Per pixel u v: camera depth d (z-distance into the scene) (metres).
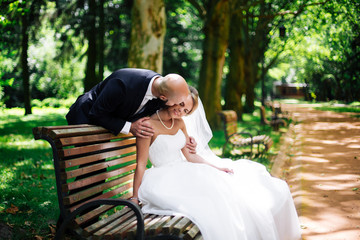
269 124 14.70
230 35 21.38
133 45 11.05
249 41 24.84
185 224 2.79
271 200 3.50
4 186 5.55
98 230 2.87
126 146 4.00
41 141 11.27
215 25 15.54
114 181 3.61
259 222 3.23
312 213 4.77
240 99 21.25
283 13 17.00
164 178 3.29
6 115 24.06
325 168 7.44
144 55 10.93
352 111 23.30
